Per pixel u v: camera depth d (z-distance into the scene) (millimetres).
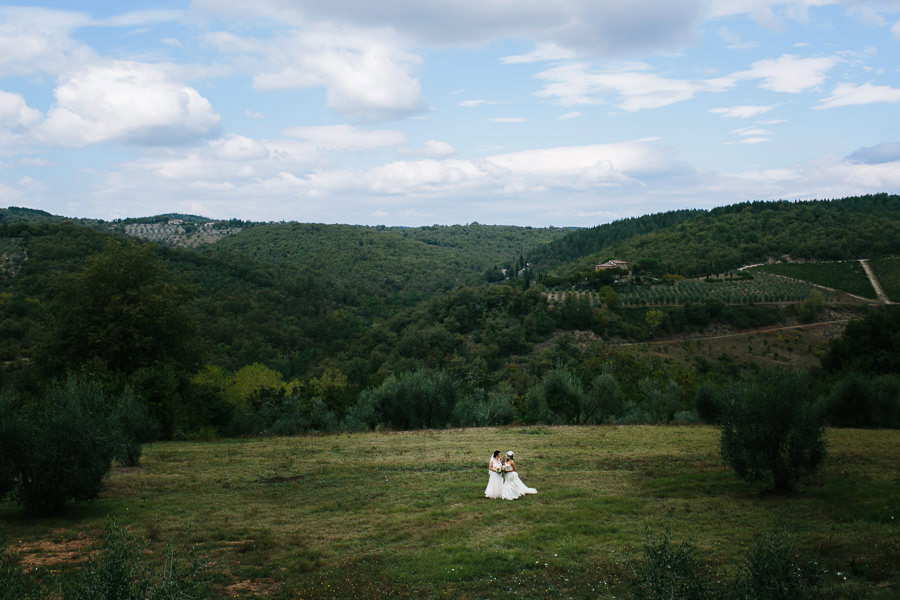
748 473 15523
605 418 40500
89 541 11625
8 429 13523
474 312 135125
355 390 43219
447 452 23766
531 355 113062
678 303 131500
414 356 112312
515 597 9078
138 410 24203
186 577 7375
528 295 133500
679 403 44156
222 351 99000
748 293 132875
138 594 6535
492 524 13305
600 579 9680
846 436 26734
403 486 17562
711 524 12609
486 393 48750
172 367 34594
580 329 123125
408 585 9617
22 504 14078
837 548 10539
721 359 103250
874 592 8422
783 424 15273
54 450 13641
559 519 13539
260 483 18359
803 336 111750
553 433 30328
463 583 9703
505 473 15953
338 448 25656
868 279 134875
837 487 15422
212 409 36094
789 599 7078
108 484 17906
